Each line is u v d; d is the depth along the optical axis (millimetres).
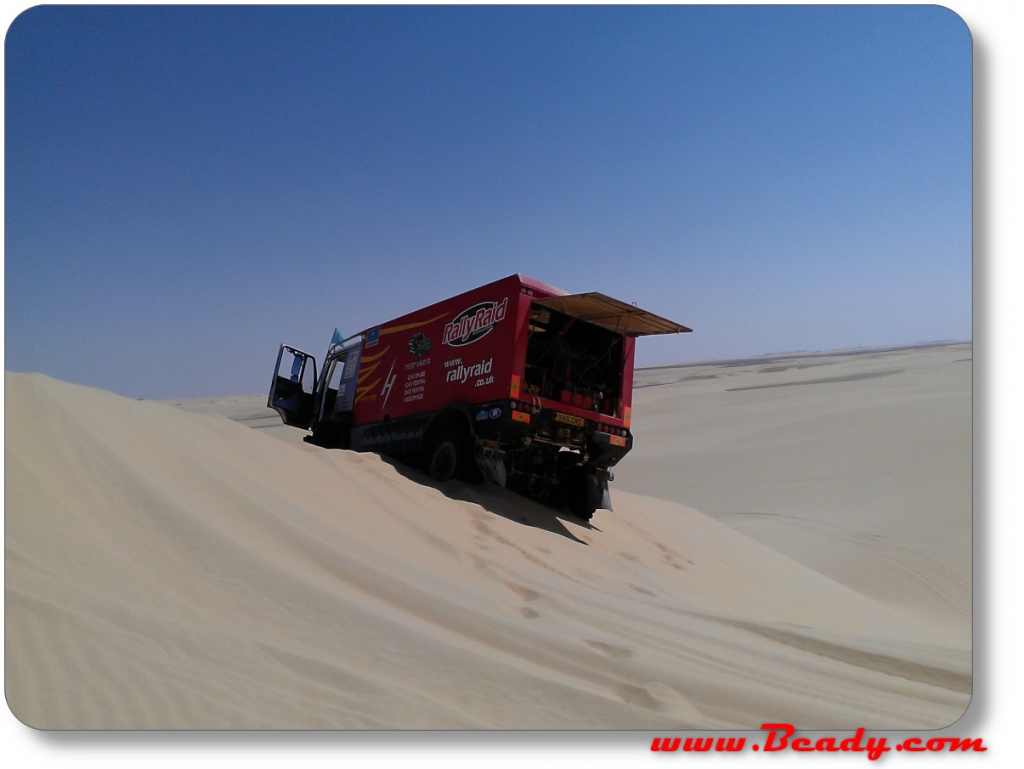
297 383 17156
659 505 17094
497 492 11883
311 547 6156
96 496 5625
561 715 4156
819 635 6863
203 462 7309
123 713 3377
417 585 5992
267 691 3854
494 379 11258
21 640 3664
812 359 103438
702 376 84625
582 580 8289
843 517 22328
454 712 4027
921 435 30531
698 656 5570
